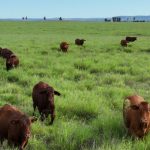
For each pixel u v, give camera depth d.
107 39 56.00
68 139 10.07
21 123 9.00
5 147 9.16
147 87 18.86
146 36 68.38
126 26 115.19
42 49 35.59
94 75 21.44
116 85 18.44
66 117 12.55
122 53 34.50
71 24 133.25
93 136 10.38
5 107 9.89
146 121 9.91
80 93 15.35
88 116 12.87
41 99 12.30
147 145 9.54
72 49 37.19
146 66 24.88
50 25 121.06
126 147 9.26
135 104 10.43
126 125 10.75
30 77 18.95
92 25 123.00
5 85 17.14
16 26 109.12
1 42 44.94
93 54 32.47
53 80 18.36
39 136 10.73
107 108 13.52
